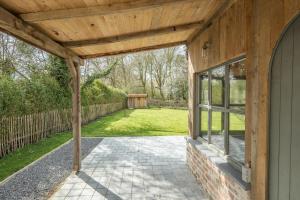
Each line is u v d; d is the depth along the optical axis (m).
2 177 5.04
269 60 2.27
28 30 2.97
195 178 4.90
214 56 3.86
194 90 5.24
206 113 4.66
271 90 2.28
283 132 2.11
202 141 4.82
